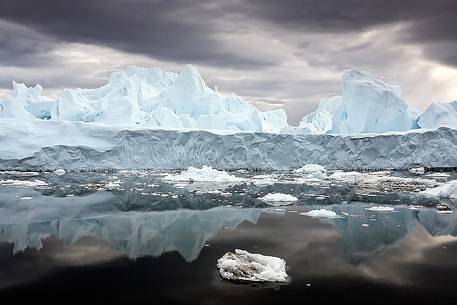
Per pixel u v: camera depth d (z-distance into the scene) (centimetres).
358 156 6681
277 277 1485
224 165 6581
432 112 7469
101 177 5134
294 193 3806
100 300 1305
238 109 9700
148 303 1283
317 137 6906
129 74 10038
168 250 1892
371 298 1325
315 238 2102
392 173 6003
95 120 7481
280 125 10631
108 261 1719
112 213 2788
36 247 1939
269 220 2545
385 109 7488
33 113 8369
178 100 8612
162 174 5616
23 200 3278
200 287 1412
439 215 2717
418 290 1398
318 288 1410
